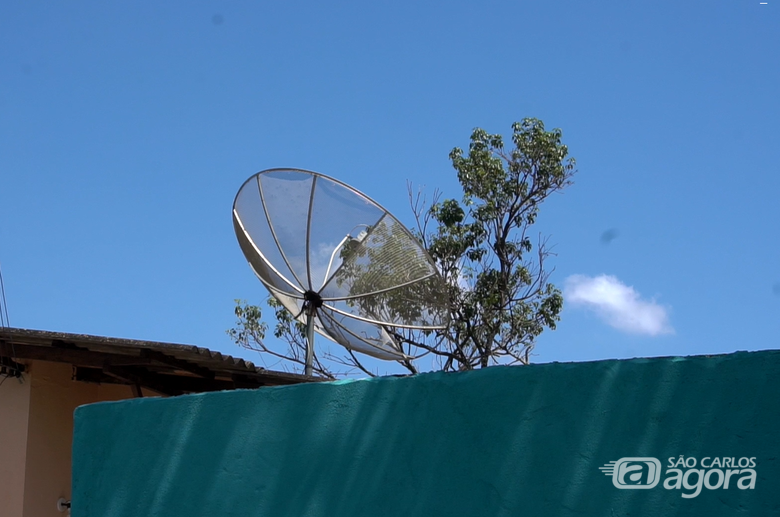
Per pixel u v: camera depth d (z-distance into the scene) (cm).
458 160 1733
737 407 441
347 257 877
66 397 859
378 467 511
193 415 570
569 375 477
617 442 458
